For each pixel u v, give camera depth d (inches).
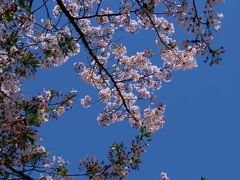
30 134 164.9
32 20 197.9
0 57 181.5
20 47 183.3
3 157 178.7
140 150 199.3
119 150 200.1
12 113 156.0
